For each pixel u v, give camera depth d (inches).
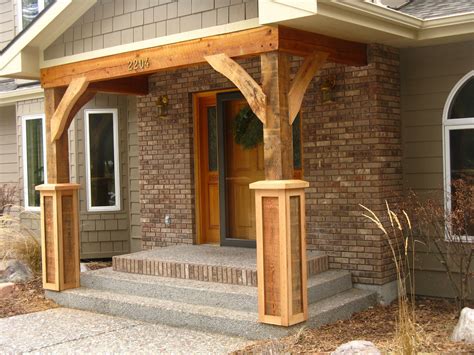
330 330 236.4
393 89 289.0
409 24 254.7
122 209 412.8
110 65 283.0
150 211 368.8
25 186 454.6
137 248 407.5
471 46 277.1
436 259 285.6
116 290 295.1
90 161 409.7
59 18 294.7
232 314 243.3
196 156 354.0
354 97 282.8
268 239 227.9
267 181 225.3
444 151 284.8
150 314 265.9
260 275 229.5
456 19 257.0
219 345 228.1
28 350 228.8
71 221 311.6
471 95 280.2
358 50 271.6
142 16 269.1
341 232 288.0
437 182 287.0
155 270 295.4
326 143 291.9
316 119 294.8
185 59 253.0
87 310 291.4
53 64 306.8
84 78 293.9
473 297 274.5
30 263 370.6
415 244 290.4
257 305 244.1
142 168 371.9
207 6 244.8
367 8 224.2
